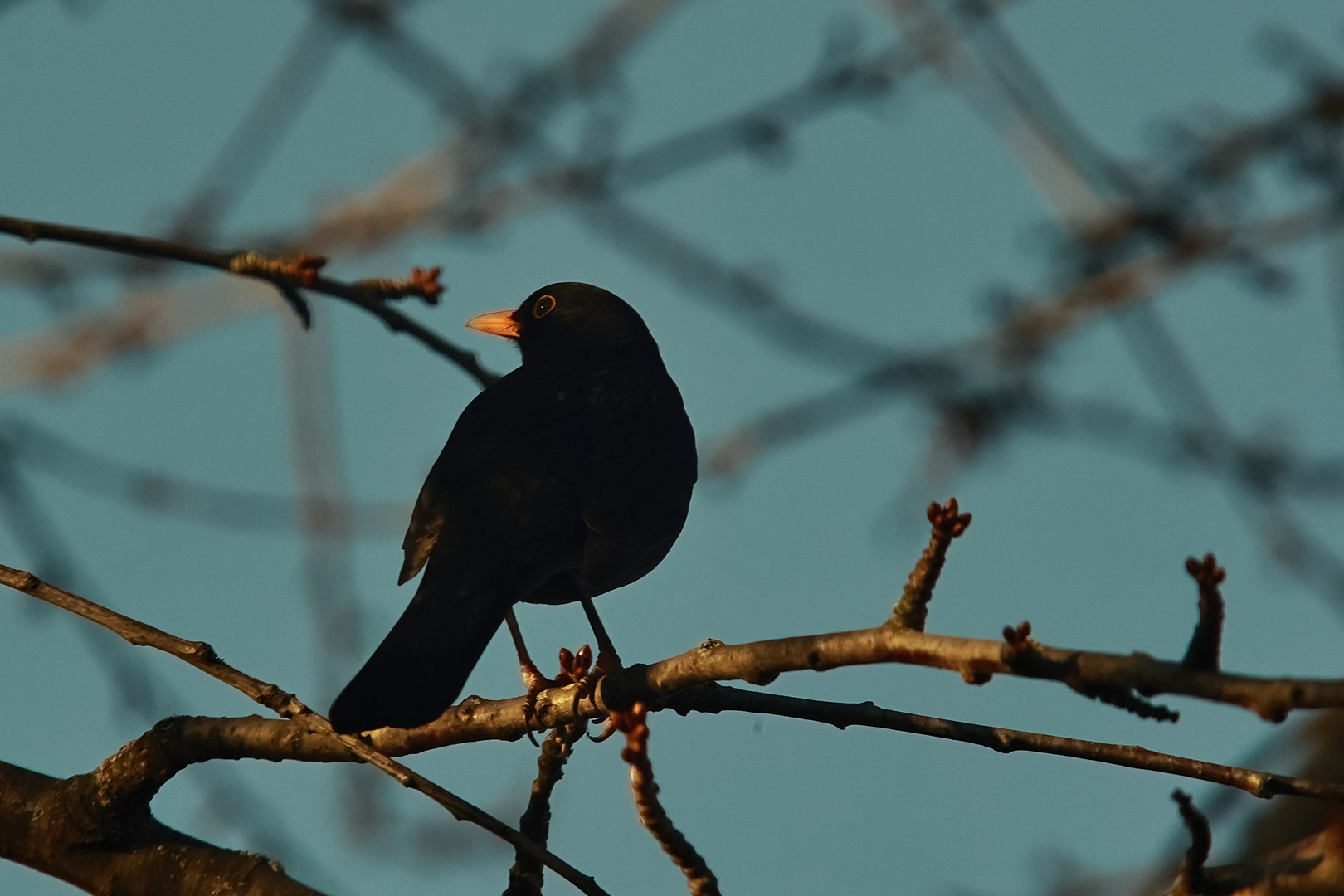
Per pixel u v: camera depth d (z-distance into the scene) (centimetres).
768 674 665
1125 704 559
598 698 779
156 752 806
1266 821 661
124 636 784
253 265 912
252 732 803
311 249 1181
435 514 1044
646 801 639
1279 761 700
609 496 1034
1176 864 794
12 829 824
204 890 788
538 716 812
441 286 950
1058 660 552
